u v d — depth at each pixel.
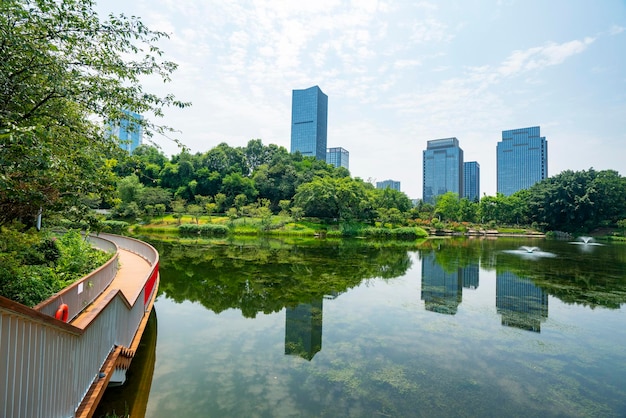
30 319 2.85
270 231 45.72
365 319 9.84
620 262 22.53
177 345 7.76
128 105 5.68
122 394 5.59
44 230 8.29
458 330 9.00
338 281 15.20
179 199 52.28
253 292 12.91
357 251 28.38
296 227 47.59
